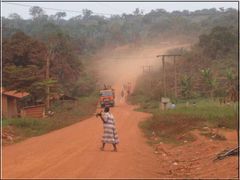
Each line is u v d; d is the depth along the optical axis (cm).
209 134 2781
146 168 1534
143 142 2488
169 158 1878
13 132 2834
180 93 7950
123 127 3384
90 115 4953
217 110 3859
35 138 2655
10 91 5328
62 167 1470
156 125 3238
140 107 6450
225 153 1742
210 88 7431
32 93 5184
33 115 4738
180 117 3366
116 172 1391
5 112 5156
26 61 6394
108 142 1936
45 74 5938
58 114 4872
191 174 1473
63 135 2748
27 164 1540
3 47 6353
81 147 2053
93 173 1362
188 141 2612
